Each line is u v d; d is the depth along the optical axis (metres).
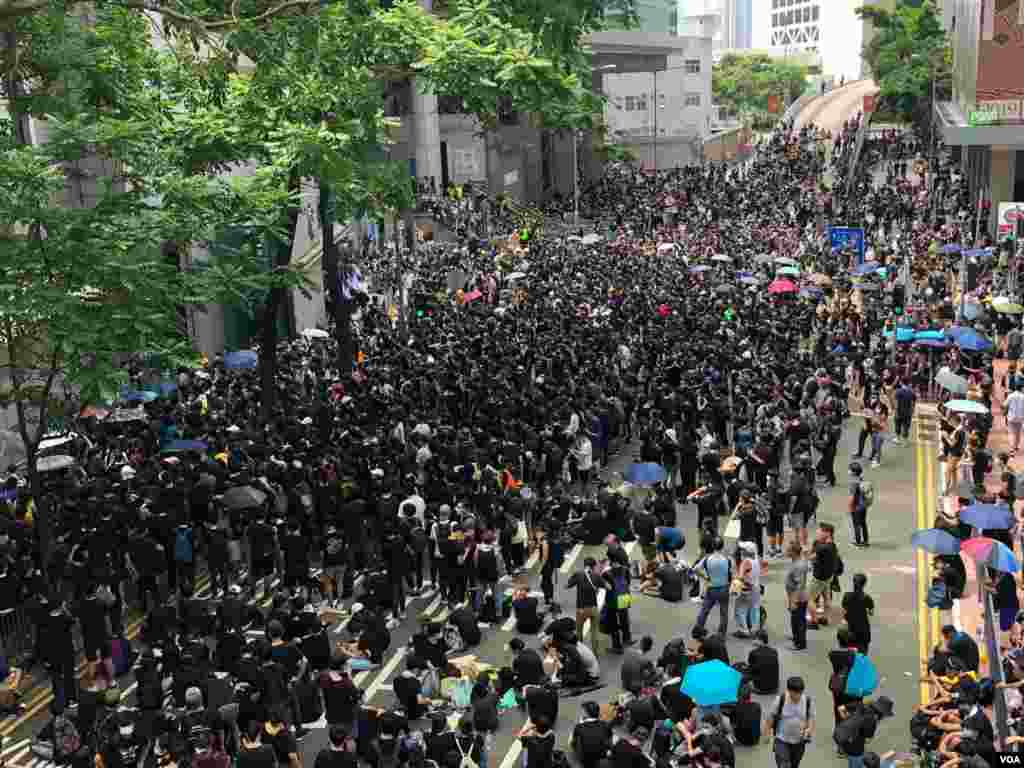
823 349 35.94
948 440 27.06
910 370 34.50
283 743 14.14
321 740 16.23
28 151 18.75
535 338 36.56
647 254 58.84
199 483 21.58
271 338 29.58
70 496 21.56
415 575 22.67
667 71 113.12
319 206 33.69
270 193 25.98
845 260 52.56
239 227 26.00
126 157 20.48
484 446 24.64
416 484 23.33
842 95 142.88
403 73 29.30
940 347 35.69
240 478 21.17
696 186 85.31
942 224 60.34
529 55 27.64
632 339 36.84
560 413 27.09
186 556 20.83
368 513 21.69
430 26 29.20
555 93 28.83
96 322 18.47
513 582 22.25
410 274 53.06
